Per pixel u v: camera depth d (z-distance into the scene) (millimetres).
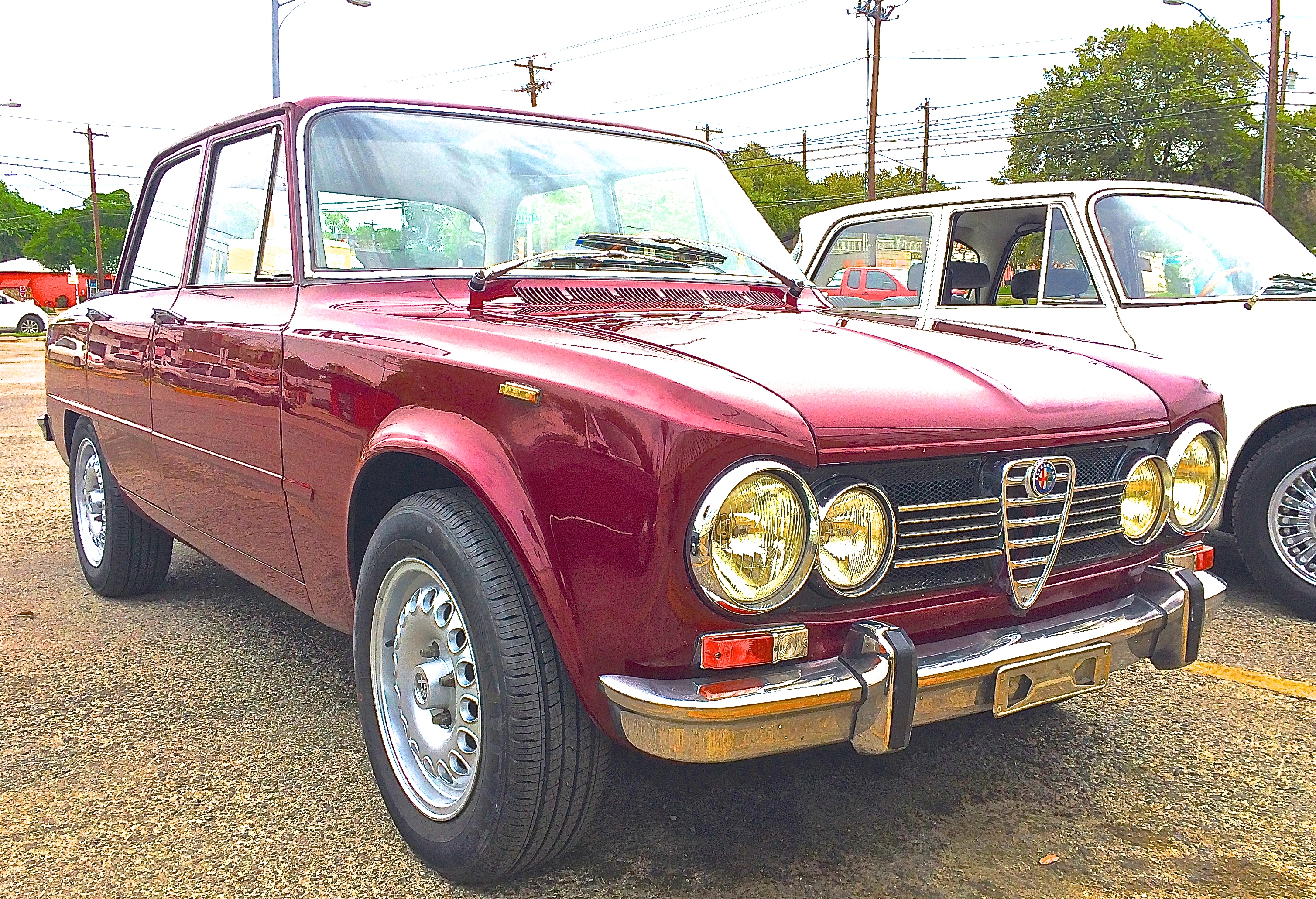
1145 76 45438
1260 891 2418
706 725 1933
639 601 1986
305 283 3086
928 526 2160
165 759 3047
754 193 48312
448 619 2432
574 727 2203
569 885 2414
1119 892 2404
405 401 2510
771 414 1996
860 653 2053
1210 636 4180
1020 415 2281
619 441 1999
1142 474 2521
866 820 2717
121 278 4594
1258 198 45281
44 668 3770
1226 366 4527
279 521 3109
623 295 3025
